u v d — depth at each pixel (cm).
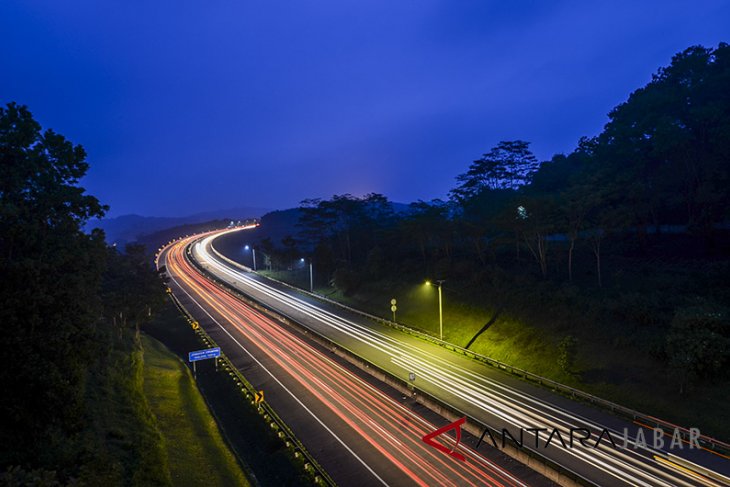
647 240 5638
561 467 2595
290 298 8231
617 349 4034
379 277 7950
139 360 4372
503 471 2742
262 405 3759
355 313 6925
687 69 5966
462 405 3625
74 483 1698
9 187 2314
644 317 4081
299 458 3005
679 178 5450
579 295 4841
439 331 5678
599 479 2547
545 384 4003
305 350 5312
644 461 2722
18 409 2064
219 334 6119
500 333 5056
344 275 8094
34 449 2186
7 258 2131
